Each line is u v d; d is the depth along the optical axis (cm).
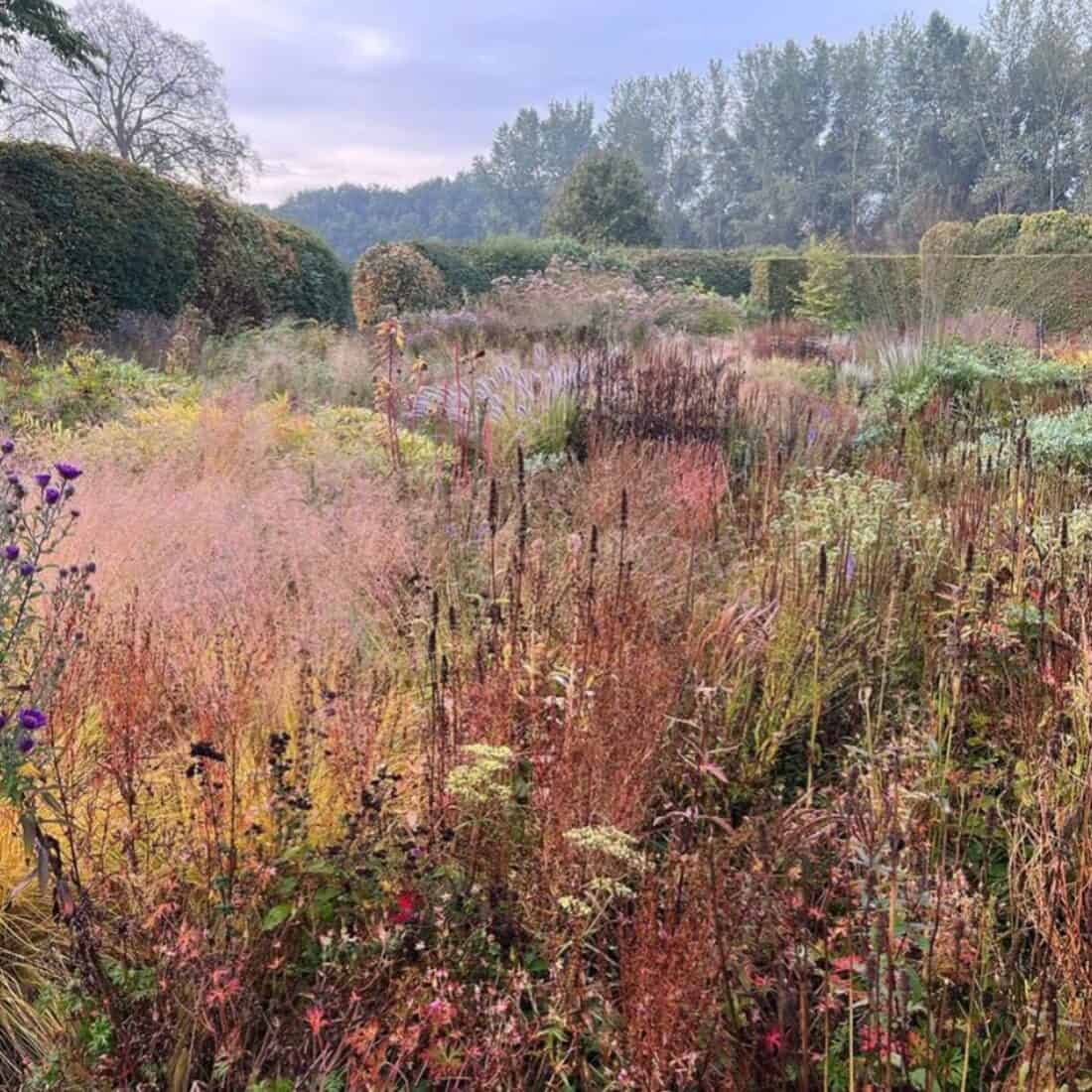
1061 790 211
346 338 1088
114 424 579
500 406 635
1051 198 4138
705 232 5856
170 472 488
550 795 206
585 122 6462
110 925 184
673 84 6006
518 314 1364
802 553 355
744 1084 155
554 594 310
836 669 293
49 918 194
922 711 271
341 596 320
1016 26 4316
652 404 611
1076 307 1325
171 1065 162
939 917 165
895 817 184
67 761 222
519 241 2180
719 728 255
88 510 372
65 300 1072
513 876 204
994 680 276
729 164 5678
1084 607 274
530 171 6481
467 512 414
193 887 197
